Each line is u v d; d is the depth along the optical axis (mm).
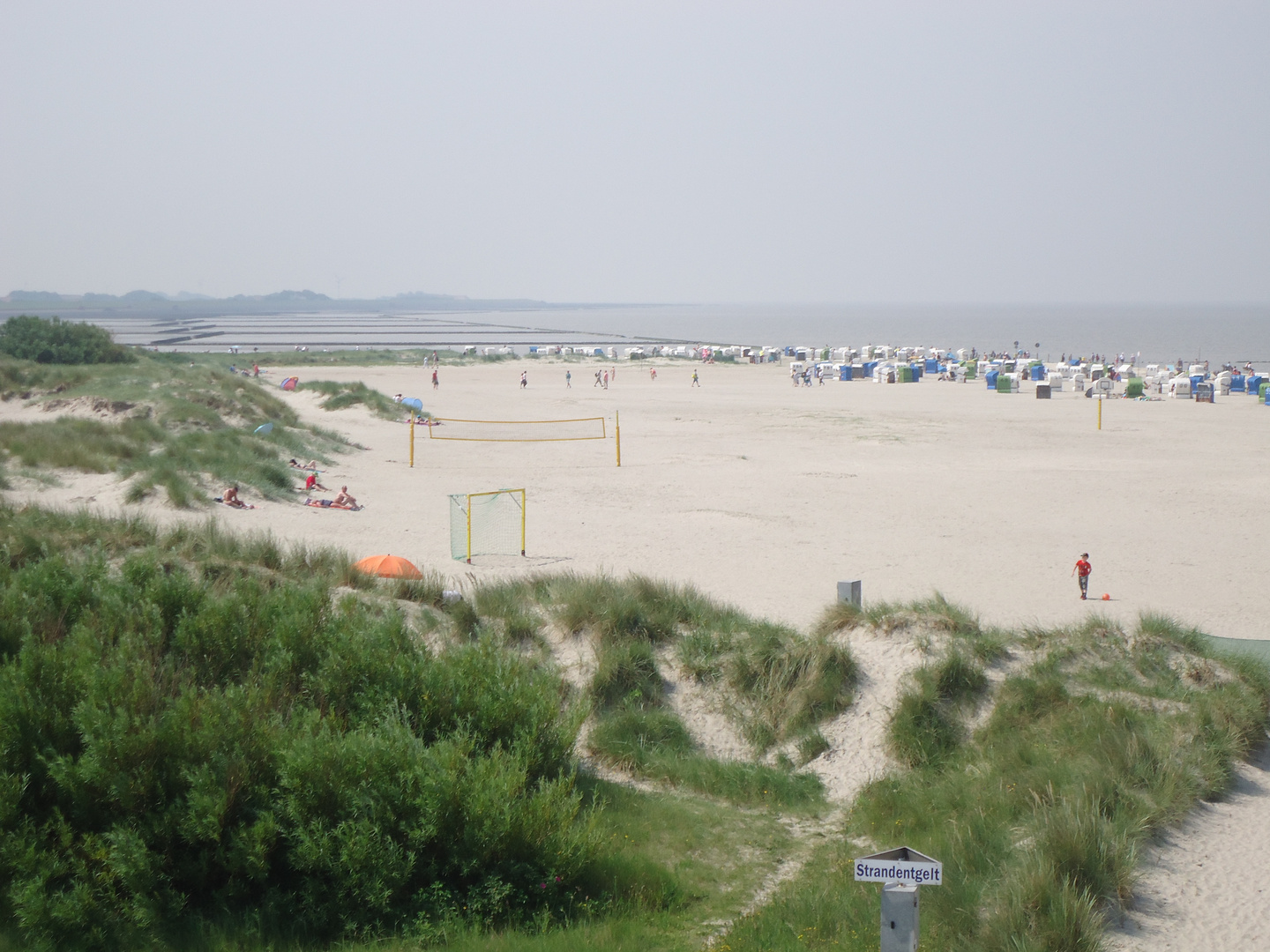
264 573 13688
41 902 6418
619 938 6988
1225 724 10492
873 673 12078
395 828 7539
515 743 8883
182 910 6957
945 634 12469
